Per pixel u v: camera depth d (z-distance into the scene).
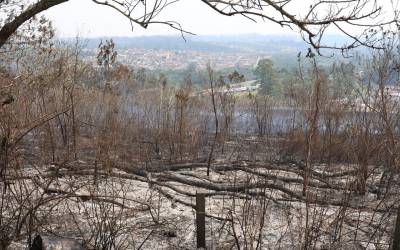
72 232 4.73
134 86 10.68
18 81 6.23
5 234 4.32
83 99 8.98
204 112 11.06
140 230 5.06
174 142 10.09
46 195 5.42
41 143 7.34
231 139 11.27
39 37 7.71
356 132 7.27
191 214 5.84
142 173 7.79
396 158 5.92
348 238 4.96
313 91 7.63
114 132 7.99
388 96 6.07
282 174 7.96
